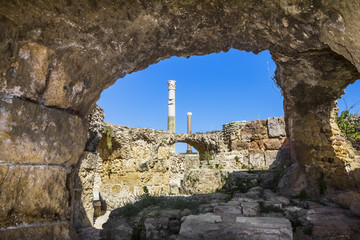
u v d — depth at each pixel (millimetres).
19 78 2812
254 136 11547
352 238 4367
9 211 2693
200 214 4688
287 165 6996
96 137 7887
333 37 2871
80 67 3395
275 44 3938
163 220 4762
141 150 11977
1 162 2662
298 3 2877
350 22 2445
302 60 5598
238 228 3904
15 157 2762
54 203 3150
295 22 3188
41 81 3012
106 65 3725
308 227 4555
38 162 3000
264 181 7035
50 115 3139
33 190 2922
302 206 5414
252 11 3424
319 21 2900
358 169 6250
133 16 3371
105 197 11492
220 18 3684
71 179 3543
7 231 2648
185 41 4121
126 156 11750
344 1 2361
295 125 6719
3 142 2664
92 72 3586
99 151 12203
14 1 2613
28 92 2910
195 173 8414
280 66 6180
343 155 6590
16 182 2770
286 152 8266
